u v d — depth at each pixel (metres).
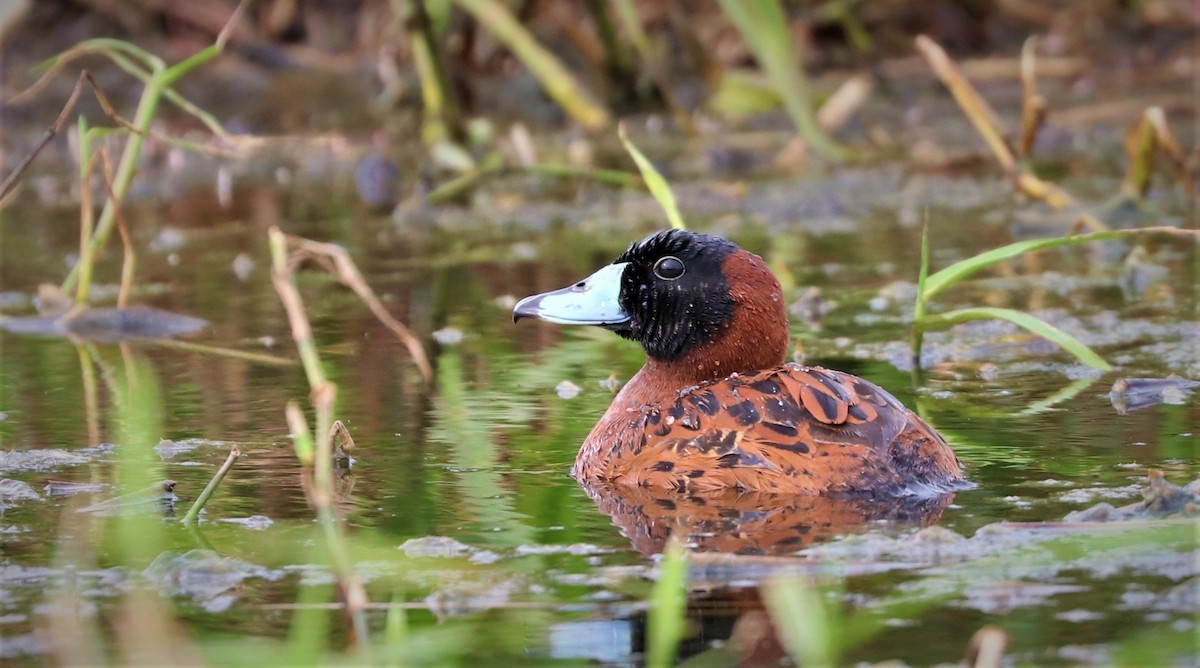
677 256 9.04
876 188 19.62
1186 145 20.69
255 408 10.35
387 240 17.34
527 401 10.47
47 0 24.28
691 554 6.79
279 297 14.45
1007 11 26.34
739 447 7.98
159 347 12.52
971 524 7.32
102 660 5.87
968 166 20.67
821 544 7.04
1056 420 9.60
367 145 22.42
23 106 23.36
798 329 12.77
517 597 6.48
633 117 23.98
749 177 20.47
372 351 12.17
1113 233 10.16
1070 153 21.36
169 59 24.34
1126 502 7.67
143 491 8.25
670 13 23.17
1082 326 12.48
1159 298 13.48
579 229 17.75
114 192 13.38
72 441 9.48
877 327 12.77
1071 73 25.08
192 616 6.36
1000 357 11.61
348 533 7.47
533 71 21.56
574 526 7.50
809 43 25.45
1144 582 6.46
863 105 24.08
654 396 9.07
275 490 8.33
